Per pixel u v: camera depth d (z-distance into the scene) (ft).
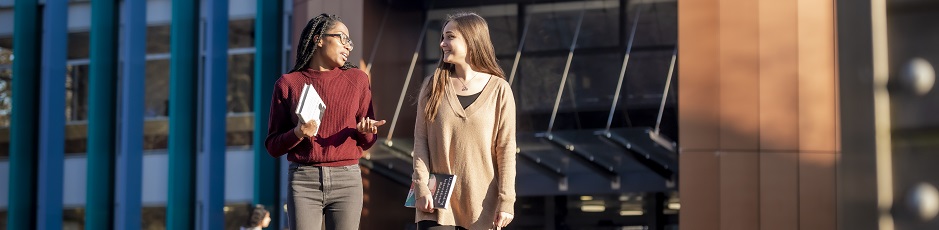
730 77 41.47
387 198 48.78
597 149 53.42
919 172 3.04
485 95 13.19
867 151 3.14
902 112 3.08
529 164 55.16
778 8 41.19
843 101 3.25
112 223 49.34
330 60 13.91
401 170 49.14
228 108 53.98
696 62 41.81
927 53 3.04
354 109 13.92
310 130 12.67
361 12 46.80
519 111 54.85
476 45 13.26
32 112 51.75
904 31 3.09
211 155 46.19
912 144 3.05
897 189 3.07
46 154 50.75
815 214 40.57
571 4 55.11
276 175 44.60
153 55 56.03
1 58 58.70
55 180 50.78
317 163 13.66
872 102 3.13
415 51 50.31
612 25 54.54
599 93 54.13
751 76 41.29
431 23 52.03
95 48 50.03
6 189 58.70
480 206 13.12
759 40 41.32
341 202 13.80
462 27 13.26
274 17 45.50
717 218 41.14
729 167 41.19
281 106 13.70
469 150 13.12
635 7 54.44
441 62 13.56
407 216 48.98
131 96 48.24
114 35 50.39
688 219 41.39
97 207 49.11
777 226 40.81
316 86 13.78
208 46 46.52
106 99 49.83
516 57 54.80
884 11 3.13
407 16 50.11
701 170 41.42
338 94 13.82
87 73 57.06
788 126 40.96
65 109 54.29
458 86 13.30
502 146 13.15
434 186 12.99
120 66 53.11
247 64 54.03
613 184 54.85
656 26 53.98
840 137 3.30
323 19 14.01
